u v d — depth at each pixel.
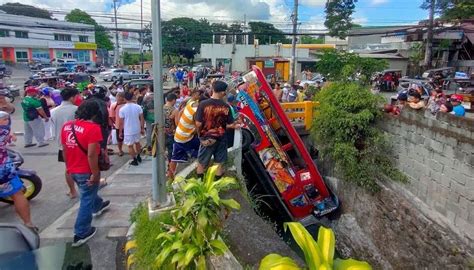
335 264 2.02
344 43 56.53
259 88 9.12
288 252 5.07
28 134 10.21
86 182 4.49
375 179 8.83
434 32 26.23
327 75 13.43
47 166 8.30
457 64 27.45
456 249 6.34
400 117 8.34
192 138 6.21
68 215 5.51
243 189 6.60
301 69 42.94
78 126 4.36
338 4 41.16
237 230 5.12
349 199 9.73
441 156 7.04
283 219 9.77
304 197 9.78
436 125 7.17
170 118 7.41
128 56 75.44
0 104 8.19
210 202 3.36
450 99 11.73
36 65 53.97
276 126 9.66
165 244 3.63
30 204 5.94
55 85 23.56
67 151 4.45
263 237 5.24
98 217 5.35
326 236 2.12
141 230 4.46
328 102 9.64
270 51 45.19
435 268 6.76
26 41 59.72
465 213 6.42
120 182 6.95
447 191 6.88
